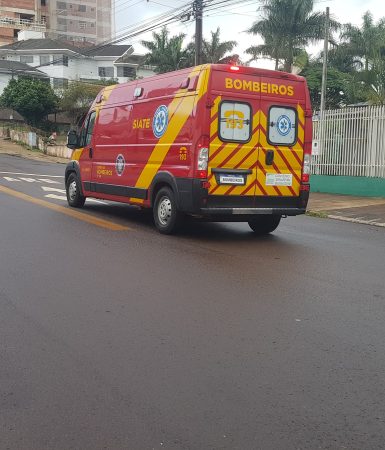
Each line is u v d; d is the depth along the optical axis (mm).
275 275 7000
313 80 36031
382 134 16312
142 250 8297
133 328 4906
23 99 49875
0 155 37406
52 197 14781
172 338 4688
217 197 9031
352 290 6398
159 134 9805
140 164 10359
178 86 9430
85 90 51875
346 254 8594
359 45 36719
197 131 8844
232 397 3658
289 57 35219
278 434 3219
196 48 21844
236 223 11688
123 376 3939
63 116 55562
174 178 9320
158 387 3781
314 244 9445
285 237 10117
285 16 34312
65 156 41125
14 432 3193
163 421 3342
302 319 5281
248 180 9266
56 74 64125
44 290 6027
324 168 18062
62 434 3184
